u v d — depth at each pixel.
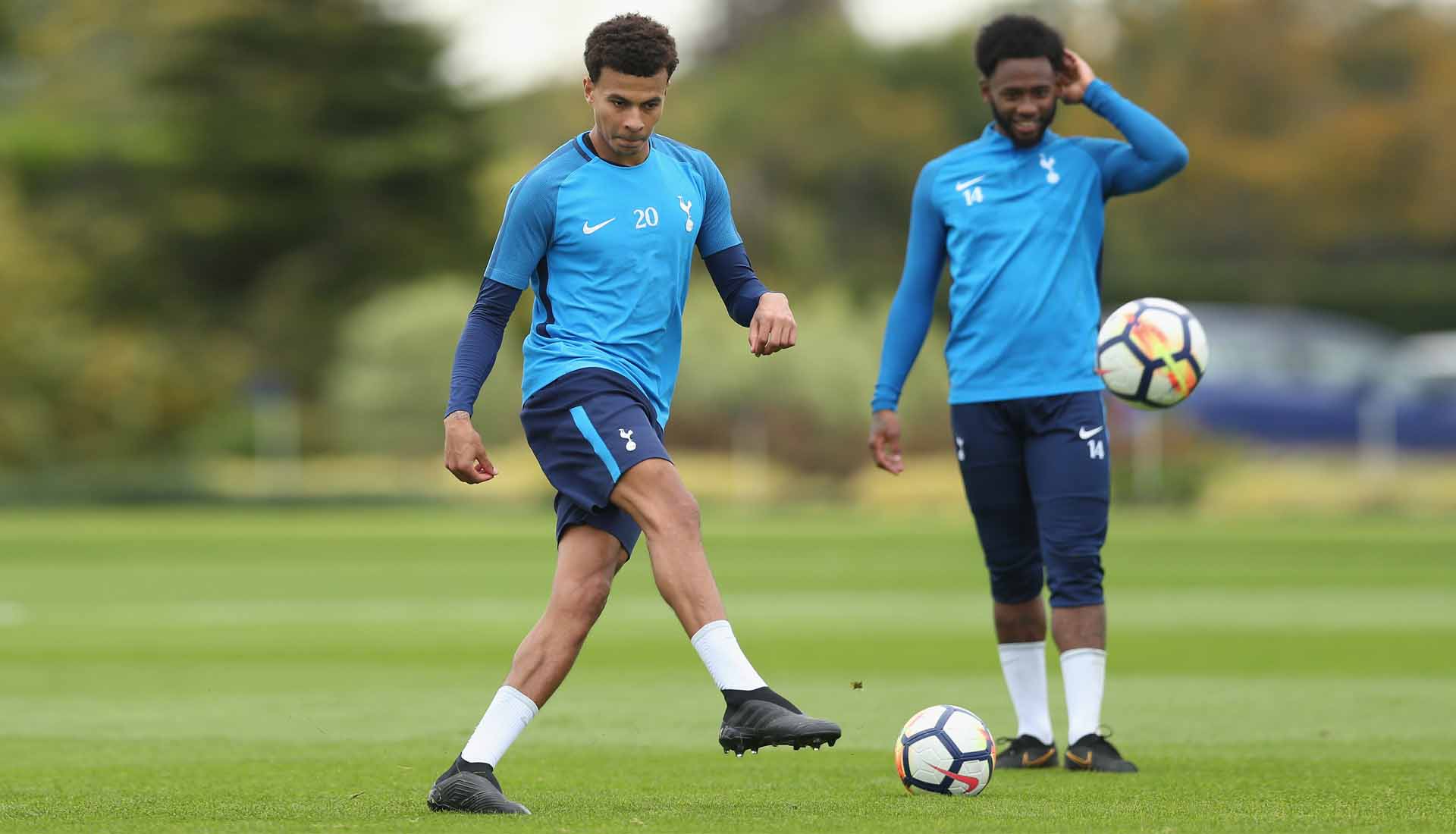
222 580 68.81
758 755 25.64
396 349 135.12
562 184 19.41
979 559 77.56
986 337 24.72
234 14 179.00
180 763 24.69
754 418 125.31
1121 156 25.25
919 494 121.62
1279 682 35.53
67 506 130.88
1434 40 199.00
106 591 64.00
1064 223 24.84
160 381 150.88
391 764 24.56
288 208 180.62
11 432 139.88
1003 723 29.48
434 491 128.25
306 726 29.41
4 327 143.00
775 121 195.38
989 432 24.77
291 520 114.44
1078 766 23.69
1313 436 122.19
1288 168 191.00
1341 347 128.38
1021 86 24.67
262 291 180.00
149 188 184.50
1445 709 31.06
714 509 118.56
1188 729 28.34
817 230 182.00
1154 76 198.75
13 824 18.44
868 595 60.25
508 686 19.27
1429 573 68.25
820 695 33.47
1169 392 23.70
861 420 125.62
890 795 20.80
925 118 196.88
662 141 20.19
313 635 47.59
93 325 172.50
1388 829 17.84
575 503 19.20
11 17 176.25
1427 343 176.38
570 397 19.16
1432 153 192.00
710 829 17.67
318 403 166.88
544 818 18.59
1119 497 112.25
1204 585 63.06
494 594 61.72
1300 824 18.11
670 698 33.25
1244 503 111.69
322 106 180.50
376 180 179.00
